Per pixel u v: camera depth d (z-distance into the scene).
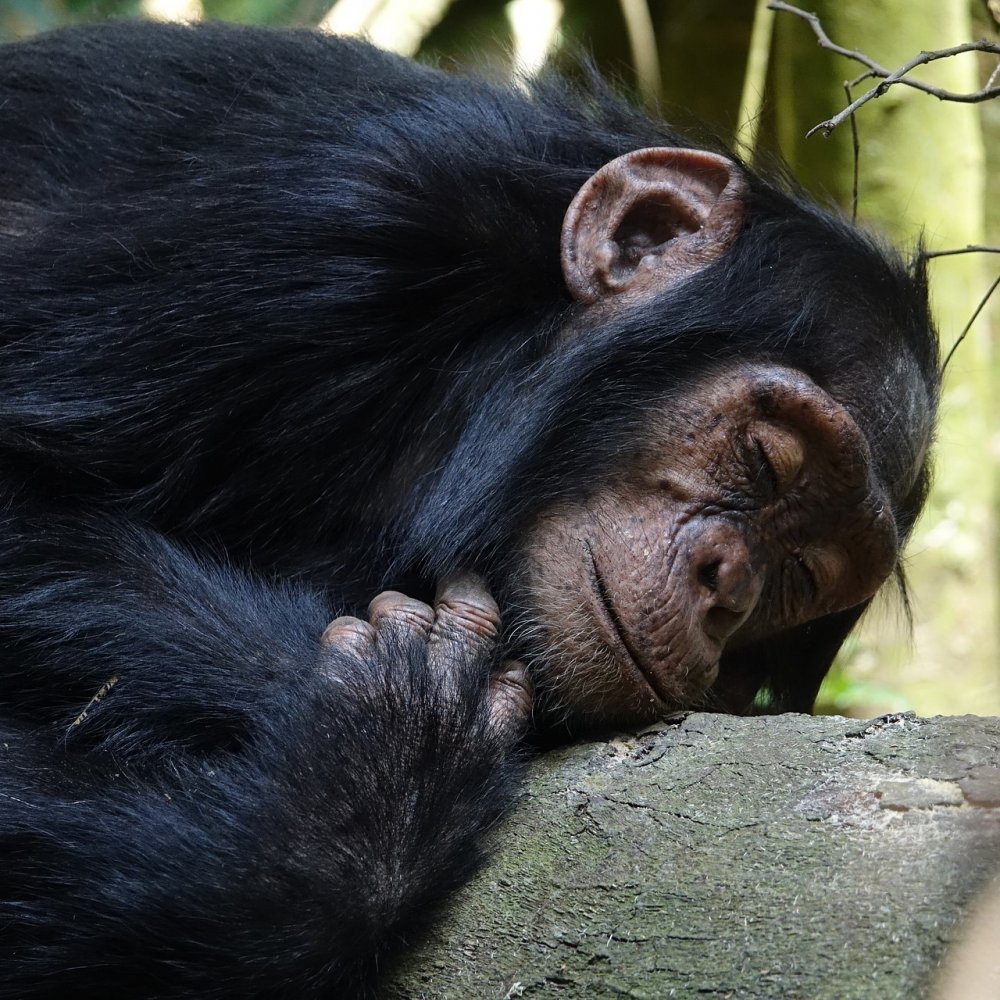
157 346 8.18
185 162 8.86
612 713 7.78
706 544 7.91
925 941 4.98
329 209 8.34
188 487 8.30
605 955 5.52
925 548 15.14
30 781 6.53
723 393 8.16
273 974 5.83
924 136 14.70
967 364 15.40
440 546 8.19
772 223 8.74
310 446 8.38
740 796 6.14
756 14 16.02
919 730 6.25
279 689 6.89
